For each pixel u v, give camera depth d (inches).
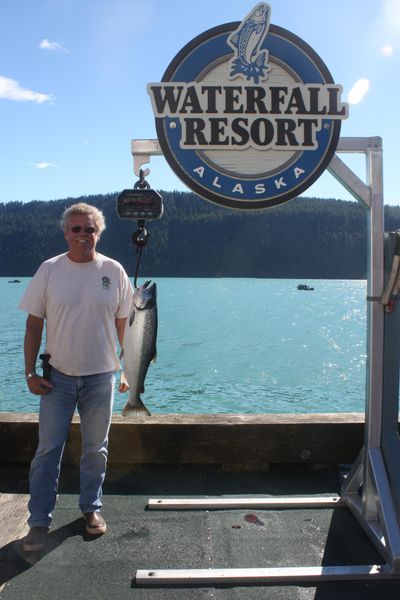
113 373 134.9
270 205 134.6
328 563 119.1
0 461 167.2
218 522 136.8
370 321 131.7
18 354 946.7
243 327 1469.0
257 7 130.6
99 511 133.0
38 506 123.9
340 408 599.2
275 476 164.6
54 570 116.0
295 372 811.4
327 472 167.5
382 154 132.1
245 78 131.5
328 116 132.3
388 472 127.0
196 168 133.5
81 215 126.1
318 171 133.4
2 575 114.0
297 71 132.0
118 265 135.9
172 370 821.9
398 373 131.3
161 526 134.5
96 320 128.7
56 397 128.3
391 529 118.9
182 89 131.5
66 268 128.4
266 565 118.3
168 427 167.5
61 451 128.6
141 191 131.0
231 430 167.5
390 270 129.3
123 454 167.6
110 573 115.1
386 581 113.3
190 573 113.0
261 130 132.6
